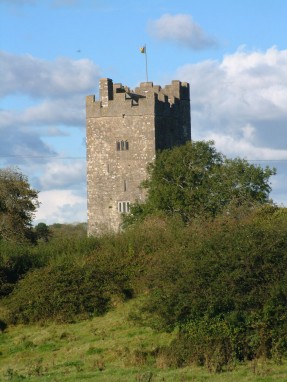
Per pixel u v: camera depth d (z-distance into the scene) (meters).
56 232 118.56
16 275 67.06
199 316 47.78
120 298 61.69
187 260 50.47
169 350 45.09
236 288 47.25
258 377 39.19
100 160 113.88
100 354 48.81
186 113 121.81
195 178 96.75
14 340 56.28
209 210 93.44
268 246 48.31
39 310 60.12
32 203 102.19
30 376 43.34
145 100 112.25
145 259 65.69
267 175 95.56
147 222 79.75
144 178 111.75
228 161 96.56
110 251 69.31
